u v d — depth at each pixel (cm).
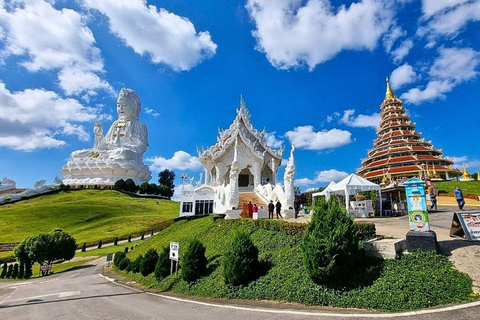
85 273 2619
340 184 2372
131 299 1134
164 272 1466
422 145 6600
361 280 816
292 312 730
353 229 867
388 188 2567
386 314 643
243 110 4369
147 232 4588
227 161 3838
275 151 4325
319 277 817
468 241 945
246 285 998
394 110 7444
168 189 8900
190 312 831
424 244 860
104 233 4438
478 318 564
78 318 878
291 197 2364
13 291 1814
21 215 5181
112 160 8156
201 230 2164
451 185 5138
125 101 9219
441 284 710
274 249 1259
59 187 7769
